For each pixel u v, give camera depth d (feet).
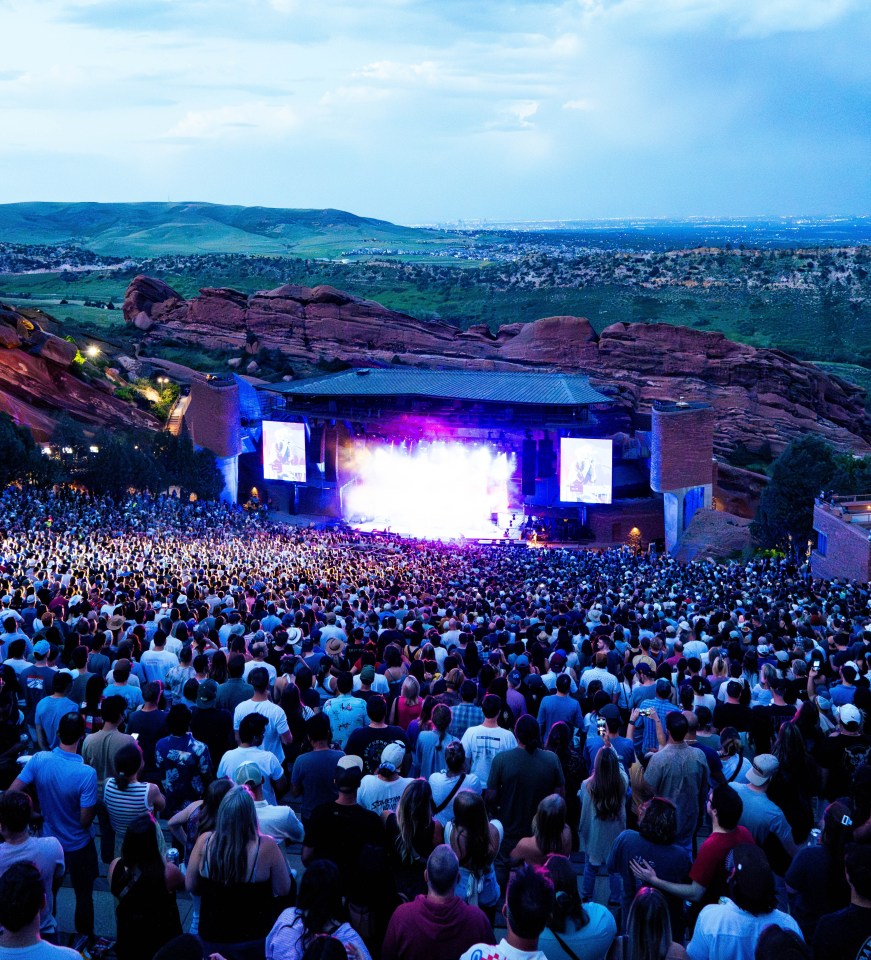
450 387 353.31
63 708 42.88
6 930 23.02
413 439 341.62
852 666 55.21
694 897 30.27
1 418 270.05
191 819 33.27
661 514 337.93
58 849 30.22
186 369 460.96
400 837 31.68
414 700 47.60
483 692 55.21
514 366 497.05
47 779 34.53
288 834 32.50
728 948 26.03
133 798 34.30
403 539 259.60
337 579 129.90
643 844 30.91
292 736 45.98
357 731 40.22
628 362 474.49
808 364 463.42
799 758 38.29
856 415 463.83
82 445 276.41
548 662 59.98
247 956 27.73
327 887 25.02
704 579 166.71
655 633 82.28
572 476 309.01
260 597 95.09
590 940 25.81
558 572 172.45
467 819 30.99
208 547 175.42
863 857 25.43
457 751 36.22
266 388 366.63
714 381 456.45
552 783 36.55
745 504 379.96
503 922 36.52
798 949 23.04
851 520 200.64
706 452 310.86
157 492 288.51
